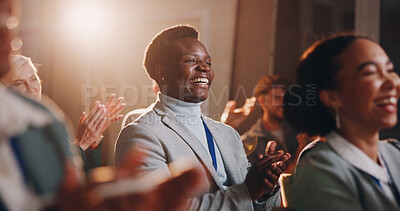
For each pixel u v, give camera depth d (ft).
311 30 12.85
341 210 3.20
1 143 2.13
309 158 3.48
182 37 5.65
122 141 5.20
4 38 2.43
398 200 3.37
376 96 3.31
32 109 2.32
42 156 2.20
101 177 2.13
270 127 9.16
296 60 12.87
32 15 16.70
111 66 15.16
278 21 13.34
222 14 14.16
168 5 14.90
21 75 5.98
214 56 14.16
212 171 5.10
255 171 4.77
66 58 15.87
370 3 12.12
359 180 3.31
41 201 2.11
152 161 4.82
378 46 3.44
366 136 3.47
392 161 3.58
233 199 4.67
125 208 2.00
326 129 3.68
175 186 2.21
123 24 15.30
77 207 2.01
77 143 6.20
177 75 5.46
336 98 3.52
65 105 15.61
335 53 3.47
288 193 4.04
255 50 13.60
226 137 5.90
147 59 5.87
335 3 12.59
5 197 2.07
